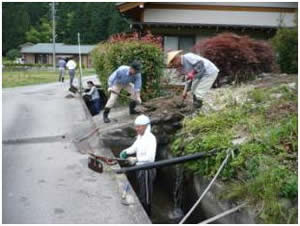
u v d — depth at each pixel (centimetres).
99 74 1130
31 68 4297
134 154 561
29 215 377
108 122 758
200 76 741
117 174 496
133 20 1510
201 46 1023
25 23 6925
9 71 3803
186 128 652
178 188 591
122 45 909
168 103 787
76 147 622
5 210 388
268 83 902
